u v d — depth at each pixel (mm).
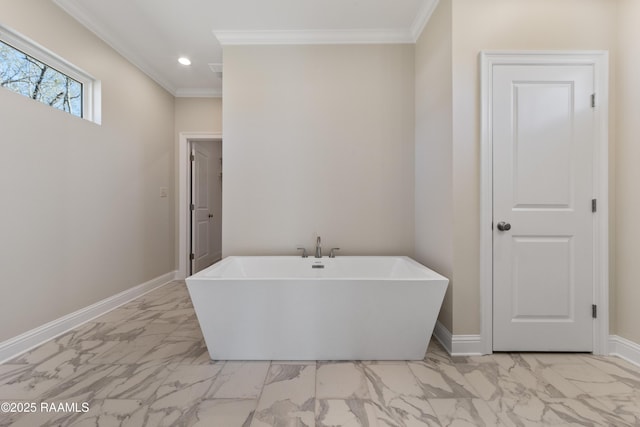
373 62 2426
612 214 1752
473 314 1776
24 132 1774
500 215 1766
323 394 1388
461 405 1312
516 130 1761
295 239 2461
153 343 1910
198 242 3850
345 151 2447
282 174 2453
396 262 2289
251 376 1532
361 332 1676
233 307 1646
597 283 1753
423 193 2246
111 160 2508
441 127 1920
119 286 2621
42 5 1865
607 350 1747
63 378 1510
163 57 2775
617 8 1754
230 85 2434
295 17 2207
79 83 2275
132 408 1285
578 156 1757
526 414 1254
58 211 2006
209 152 4219
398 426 1187
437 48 1975
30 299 1815
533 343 1766
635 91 1659
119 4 2055
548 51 1742
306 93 2441
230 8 2098
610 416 1239
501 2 1763
